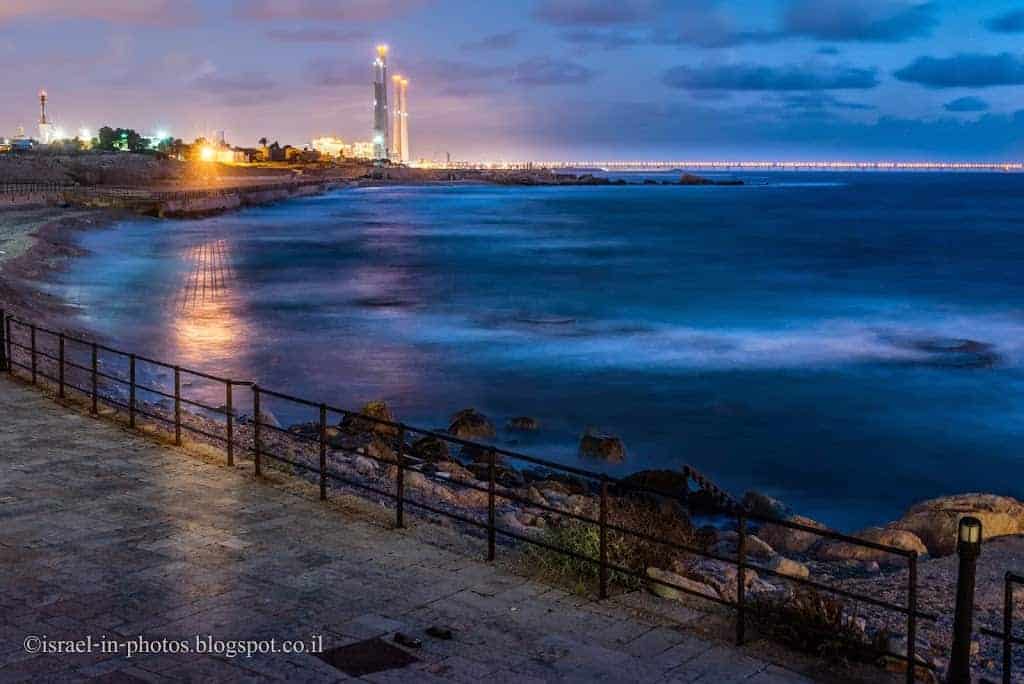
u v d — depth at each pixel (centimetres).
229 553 896
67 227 6950
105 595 788
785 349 3416
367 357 3106
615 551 872
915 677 694
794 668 692
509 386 2739
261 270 5703
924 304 4712
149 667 655
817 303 4706
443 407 2481
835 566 1281
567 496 1588
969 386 2839
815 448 2188
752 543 1316
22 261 4416
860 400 2650
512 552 931
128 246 6825
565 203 17225
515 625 751
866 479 1978
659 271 6162
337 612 765
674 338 3612
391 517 1020
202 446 1316
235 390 2545
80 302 3941
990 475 2012
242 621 741
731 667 689
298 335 3484
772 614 756
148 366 2767
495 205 15975
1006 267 6625
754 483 1942
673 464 2044
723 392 2720
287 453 1548
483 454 1984
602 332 3728
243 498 1074
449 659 684
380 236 8825
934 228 11062
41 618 737
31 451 1255
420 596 805
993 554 1202
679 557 1025
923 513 1390
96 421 1436
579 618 769
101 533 945
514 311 4250
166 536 939
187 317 3784
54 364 2362
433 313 4147
